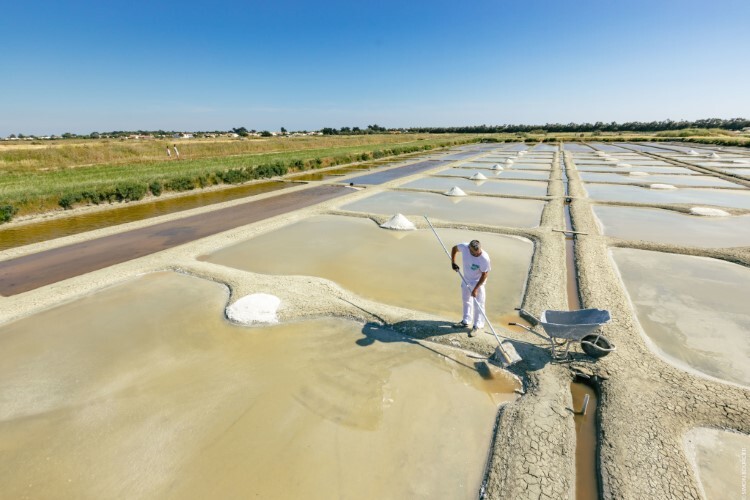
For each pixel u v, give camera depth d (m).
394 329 5.08
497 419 3.60
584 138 58.16
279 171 21.69
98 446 3.35
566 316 4.36
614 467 2.98
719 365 4.33
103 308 5.84
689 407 3.57
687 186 15.57
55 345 4.90
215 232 10.20
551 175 19.19
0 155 23.97
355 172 22.97
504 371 4.24
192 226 10.85
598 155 29.92
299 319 5.38
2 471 3.12
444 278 6.84
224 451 3.28
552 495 2.79
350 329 5.12
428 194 14.98
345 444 3.32
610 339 4.67
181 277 6.98
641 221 10.59
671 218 10.88
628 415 3.47
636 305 5.79
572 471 3.03
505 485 2.88
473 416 3.64
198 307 5.82
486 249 8.31
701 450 3.20
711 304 5.78
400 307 5.72
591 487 2.95
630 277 6.80
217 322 5.38
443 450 3.26
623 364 4.18
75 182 15.91
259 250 8.47
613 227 10.02
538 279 6.45
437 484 2.95
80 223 11.78
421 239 9.15
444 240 9.01
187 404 3.82
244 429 3.50
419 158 31.30
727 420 3.45
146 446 3.34
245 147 37.75
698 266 7.26
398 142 53.12
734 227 9.85
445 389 4.00
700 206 11.66
